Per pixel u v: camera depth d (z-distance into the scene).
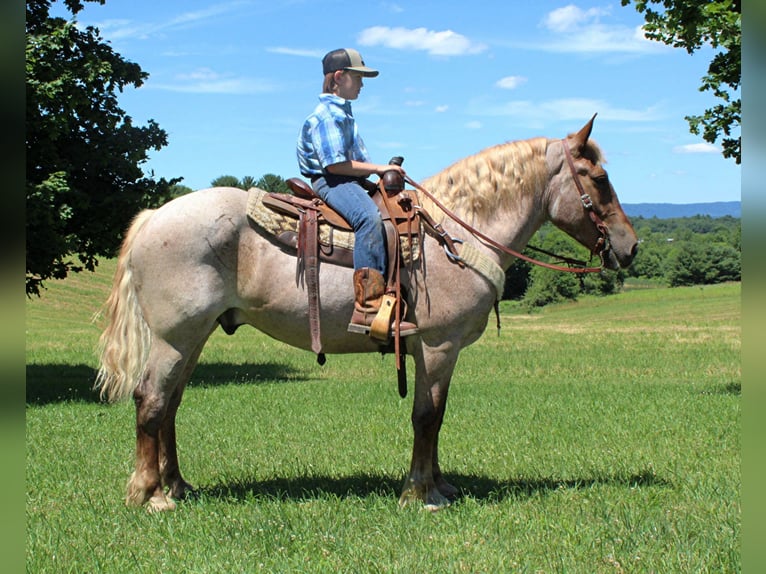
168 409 6.09
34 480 6.70
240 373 19.27
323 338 5.73
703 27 12.69
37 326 39.81
